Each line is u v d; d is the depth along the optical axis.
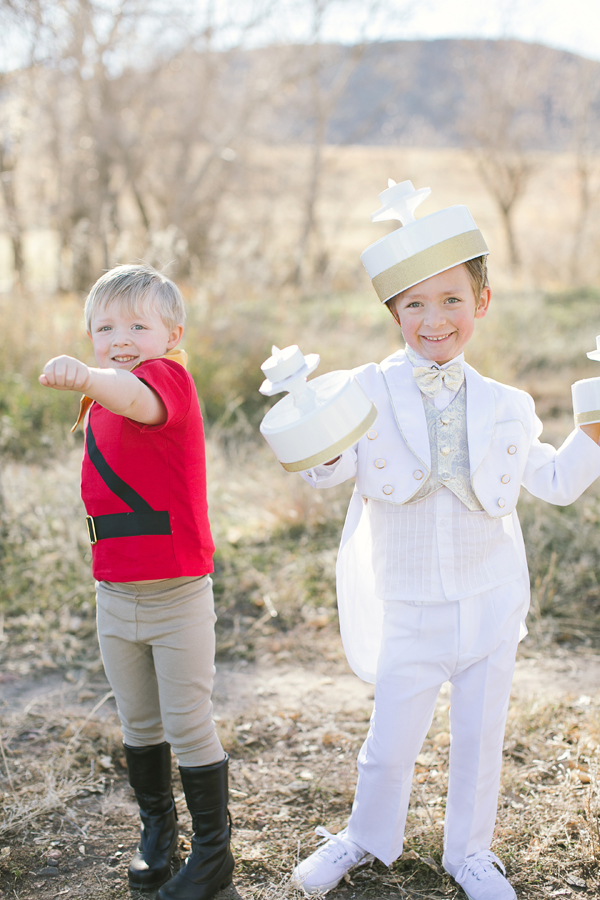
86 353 6.71
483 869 2.08
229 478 5.16
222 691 3.18
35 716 2.98
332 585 4.02
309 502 4.66
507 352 8.24
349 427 1.77
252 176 19.33
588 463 2.03
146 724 2.16
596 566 4.14
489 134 22.48
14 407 5.97
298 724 2.95
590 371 8.16
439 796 2.52
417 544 2.02
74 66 14.73
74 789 2.54
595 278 17.28
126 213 22.36
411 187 1.97
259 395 6.98
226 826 2.15
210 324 7.60
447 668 2.03
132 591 2.03
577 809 2.41
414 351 2.05
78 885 2.18
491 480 1.99
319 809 2.49
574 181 20.38
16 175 16.33
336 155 21.47
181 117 17.83
